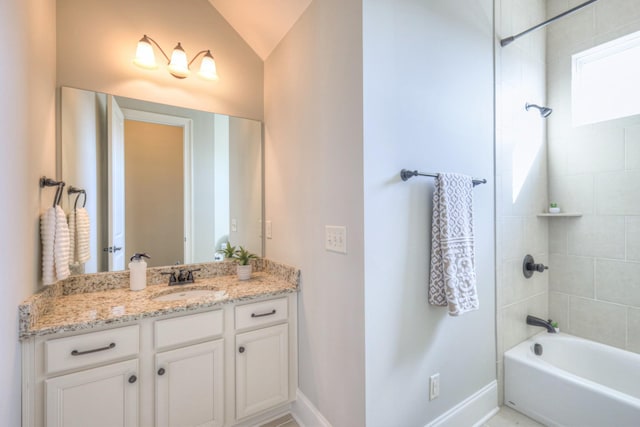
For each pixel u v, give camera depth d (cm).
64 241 131
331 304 144
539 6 227
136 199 177
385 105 131
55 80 150
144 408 132
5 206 95
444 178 143
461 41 167
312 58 158
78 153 156
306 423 164
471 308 144
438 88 154
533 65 220
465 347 168
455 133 163
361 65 124
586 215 212
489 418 179
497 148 190
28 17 114
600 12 204
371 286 126
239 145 209
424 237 146
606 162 201
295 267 177
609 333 200
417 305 143
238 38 208
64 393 115
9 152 98
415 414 142
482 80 180
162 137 185
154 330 134
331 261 144
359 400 127
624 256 194
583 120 218
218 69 201
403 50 138
